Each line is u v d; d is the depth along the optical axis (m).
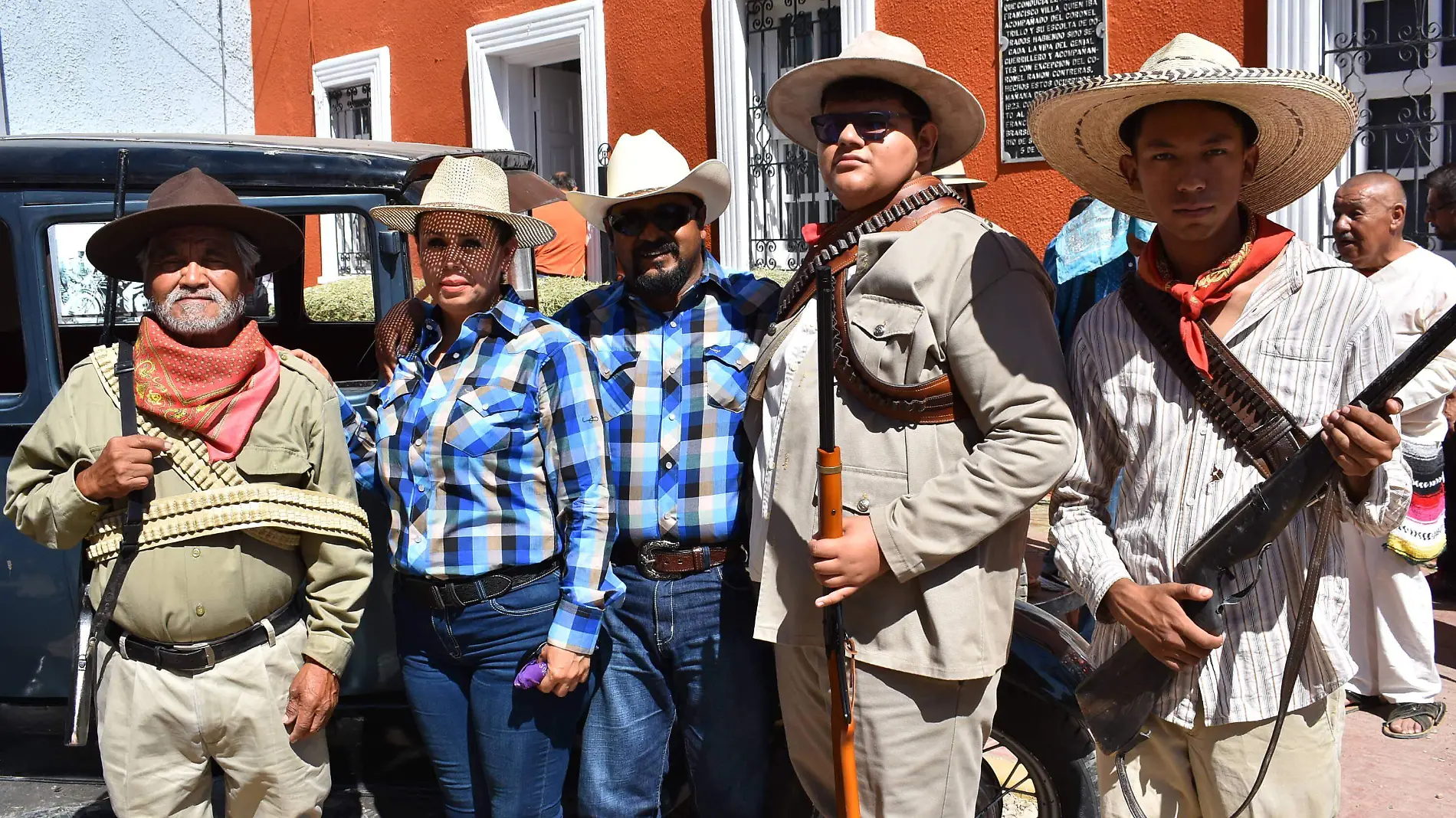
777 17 7.50
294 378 2.57
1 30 9.30
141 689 2.45
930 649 2.20
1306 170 2.26
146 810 2.49
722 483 2.66
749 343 2.74
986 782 2.89
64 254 3.97
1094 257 4.07
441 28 9.30
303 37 10.42
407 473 2.63
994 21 6.46
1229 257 2.10
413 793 3.39
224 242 2.49
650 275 2.71
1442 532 3.98
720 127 7.66
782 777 2.85
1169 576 2.11
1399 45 5.44
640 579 2.70
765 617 2.35
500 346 2.59
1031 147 6.39
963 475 2.12
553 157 9.47
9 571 3.14
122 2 10.02
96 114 9.93
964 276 2.19
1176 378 2.12
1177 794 2.22
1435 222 5.01
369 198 3.14
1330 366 2.03
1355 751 3.82
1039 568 3.28
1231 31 5.71
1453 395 4.35
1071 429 2.15
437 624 2.62
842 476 2.25
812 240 2.53
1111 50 6.06
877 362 2.22
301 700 2.48
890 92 2.36
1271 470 2.03
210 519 2.40
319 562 2.53
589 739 2.77
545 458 2.60
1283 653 2.06
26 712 3.24
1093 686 2.19
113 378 2.46
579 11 8.35
